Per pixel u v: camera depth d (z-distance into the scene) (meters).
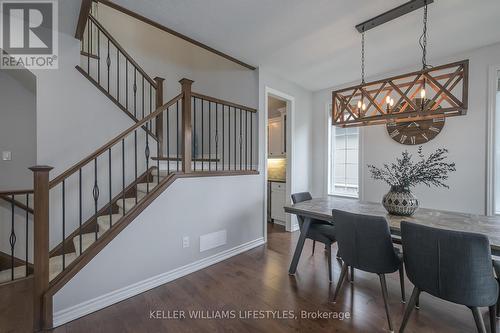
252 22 2.39
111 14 3.75
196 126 4.52
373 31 2.53
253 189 3.39
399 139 3.47
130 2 2.10
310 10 2.19
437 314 1.90
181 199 2.52
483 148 2.83
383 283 1.81
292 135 4.12
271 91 3.68
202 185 2.73
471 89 2.91
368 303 2.05
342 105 2.41
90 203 2.79
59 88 2.59
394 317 1.87
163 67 4.29
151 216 2.28
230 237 3.06
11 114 3.12
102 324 1.79
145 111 3.88
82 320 1.82
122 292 2.09
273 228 4.40
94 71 3.44
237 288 2.29
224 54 3.09
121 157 3.04
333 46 2.88
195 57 4.60
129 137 3.11
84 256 1.91
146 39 4.09
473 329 1.73
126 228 2.12
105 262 1.99
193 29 2.52
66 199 2.63
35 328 1.70
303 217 2.62
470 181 2.91
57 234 2.57
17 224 2.87
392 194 2.21
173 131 4.41
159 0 2.06
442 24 2.38
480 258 1.36
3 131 3.08
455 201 3.01
